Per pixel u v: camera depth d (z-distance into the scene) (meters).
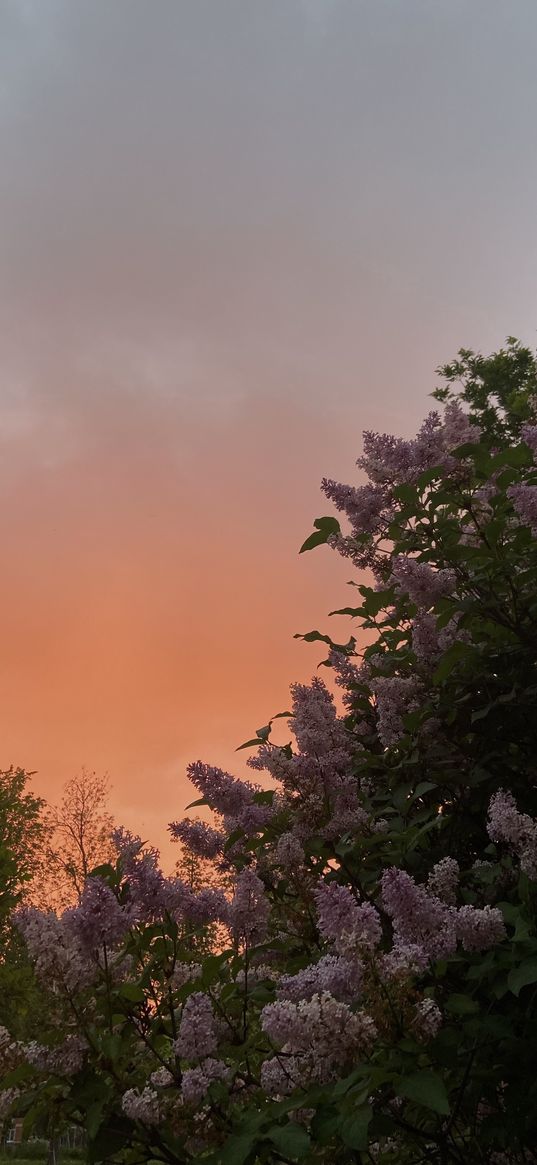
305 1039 2.89
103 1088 3.39
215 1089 3.35
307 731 4.64
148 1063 3.65
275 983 4.04
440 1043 3.04
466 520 5.16
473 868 4.21
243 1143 3.04
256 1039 3.74
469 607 4.68
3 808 37.06
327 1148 3.44
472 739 5.09
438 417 5.19
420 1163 3.81
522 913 3.38
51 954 3.45
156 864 3.85
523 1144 3.79
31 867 34.34
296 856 4.39
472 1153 3.66
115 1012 3.59
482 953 3.53
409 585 4.76
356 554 5.30
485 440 5.23
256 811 4.43
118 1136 3.40
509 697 4.58
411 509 4.72
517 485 4.77
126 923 3.52
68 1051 3.40
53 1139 3.60
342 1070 3.03
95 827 32.25
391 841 4.55
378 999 2.99
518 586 4.70
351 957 3.06
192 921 3.85
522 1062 3.53
